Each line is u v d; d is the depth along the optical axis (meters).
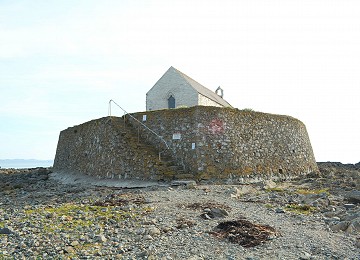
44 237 9.64
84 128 32.84
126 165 23.98
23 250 8.66
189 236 10.04
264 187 20.73
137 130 27.34
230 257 8.42
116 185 22.64
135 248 8.95
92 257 8.20
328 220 12.47
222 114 25.55
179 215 12.48
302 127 33.59
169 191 18.17
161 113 26.55
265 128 28.20
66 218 11.89
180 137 24.80
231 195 17.00
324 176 30.41
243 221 11.25
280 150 29.02
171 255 8.49
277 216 12.93
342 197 17.81
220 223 11.10
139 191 18.58
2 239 9.49
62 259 8.04
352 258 8.54
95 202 15.09
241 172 24.48
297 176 29.69
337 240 10.05
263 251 8.95
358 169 49.81
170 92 37.72
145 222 11.27
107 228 10.72
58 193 21.23
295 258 8.46
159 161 22.88
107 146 26.72
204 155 23.66
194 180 21.98
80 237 9.62
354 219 11.80
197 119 24.58
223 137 24.92
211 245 9.33
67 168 35.16
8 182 33.00
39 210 13.71
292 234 10.51
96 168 27.50
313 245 9.47
